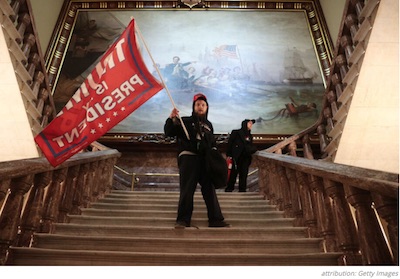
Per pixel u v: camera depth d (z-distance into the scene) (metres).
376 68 4.25
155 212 3.96
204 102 3.64
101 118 2.76
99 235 3.15
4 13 4.08
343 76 4.68
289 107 8.49
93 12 10.23
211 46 9.59
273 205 4.33
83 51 9.41
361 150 5.02
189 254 2.47
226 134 8.02
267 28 10.02
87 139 2.70
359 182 2.03
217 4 10.48
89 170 4.45
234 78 8.99
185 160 3.39
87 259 2.45
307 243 2.87
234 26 10.05
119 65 2.90
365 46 4.16
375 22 3.95
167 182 7.84
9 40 4.24
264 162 5.05
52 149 2.62
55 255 2.43
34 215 2.76
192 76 9.00
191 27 9.98
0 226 2.31
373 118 4.68
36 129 5.00
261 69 9.16
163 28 9.93
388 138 4.86
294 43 9.67
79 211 3.85
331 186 2.56
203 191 3.44
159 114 8.41
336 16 9.22
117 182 7.68
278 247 2.86
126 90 2.85
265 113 8.41
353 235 2.38
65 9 10.18
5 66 4.32
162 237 3.13
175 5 10.38
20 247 2.45
